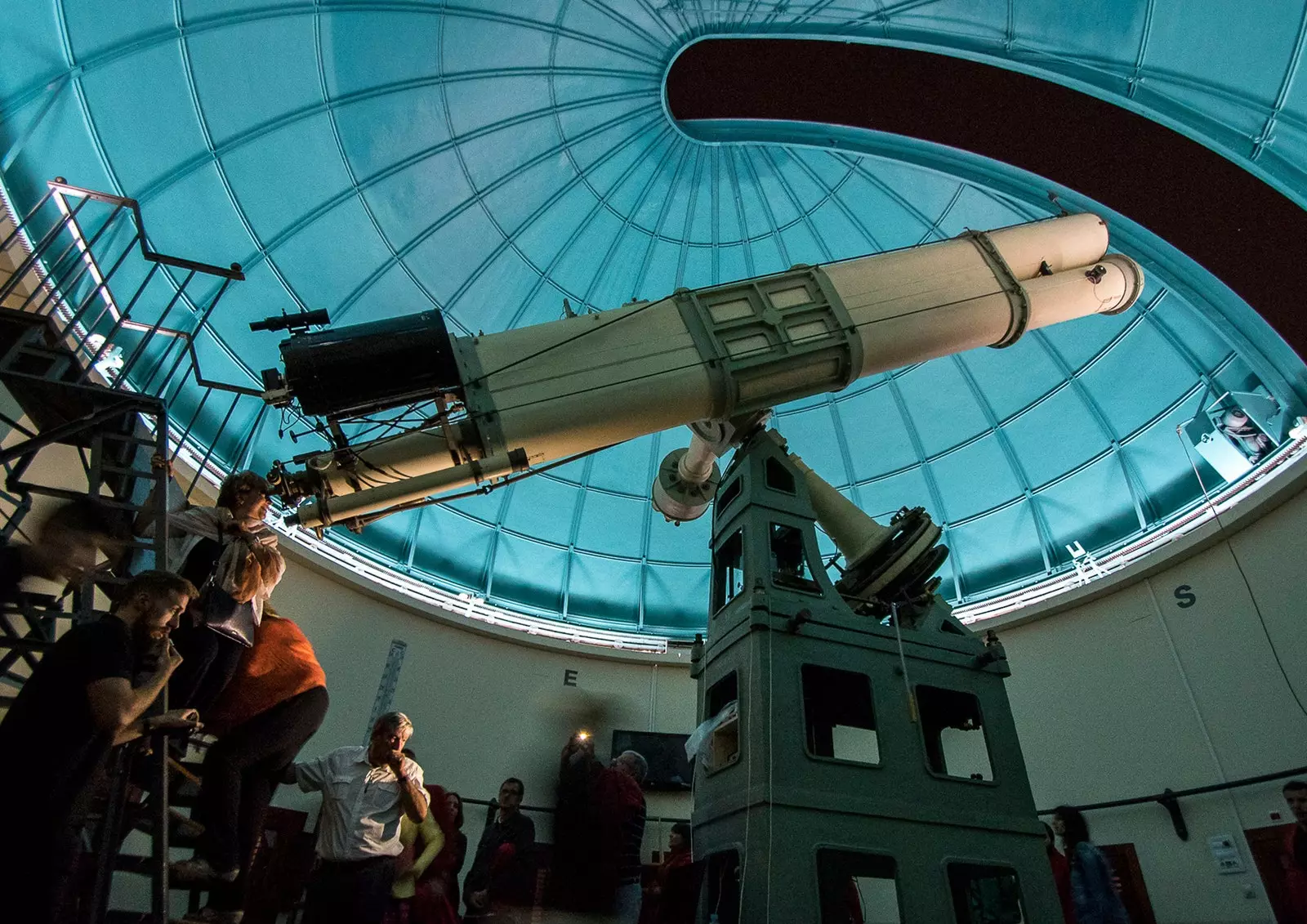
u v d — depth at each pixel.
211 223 14.52
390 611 17.36
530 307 19.41
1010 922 9.20
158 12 12.42
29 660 5.71
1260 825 13.13
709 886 7.12
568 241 19.31
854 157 18.52
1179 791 14.26
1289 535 14.15
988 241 10.30
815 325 9.11
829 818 6.75
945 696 8.45
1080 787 15.63
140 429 7.28
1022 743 16.80
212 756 5.01
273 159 14.97
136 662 4.18
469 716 17.52
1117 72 14.39
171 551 5.98
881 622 9.00
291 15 13.87
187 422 14.81
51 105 11.59
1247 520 14.76
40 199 11.82
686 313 9.09
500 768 17.25
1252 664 14.09
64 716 3.61
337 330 7.75
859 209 19.19
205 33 13.14
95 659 3.73
